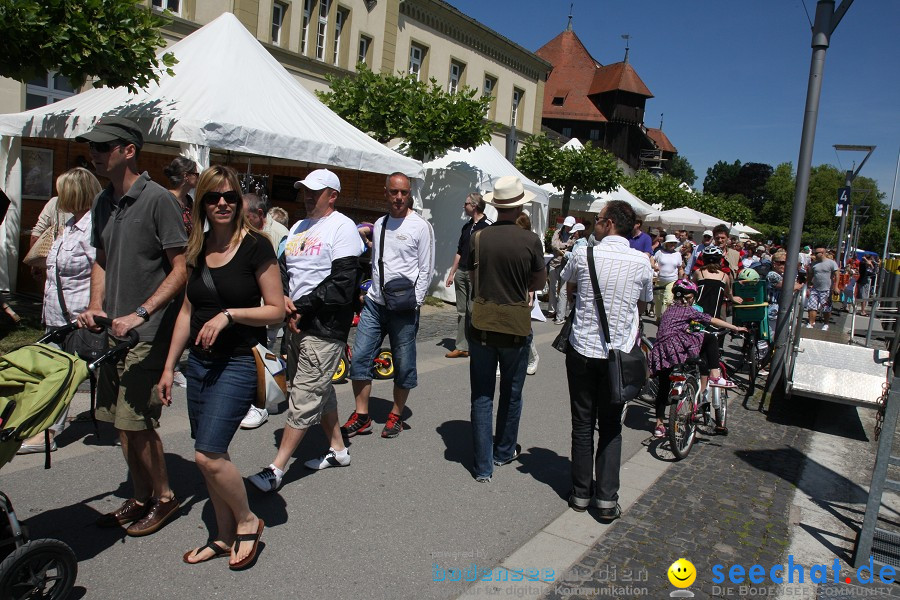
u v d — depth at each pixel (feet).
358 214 40.70
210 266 9.74
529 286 14.39
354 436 16.74
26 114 26.03
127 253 10.28
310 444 15.88
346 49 55.52
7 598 8.25
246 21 46.29
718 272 24.59
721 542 12.87
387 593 10.09
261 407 9.98
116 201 10.68
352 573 10.54
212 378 9.81
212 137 22.63
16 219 27.89
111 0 20.49
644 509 14.11
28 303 27.89
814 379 22.04
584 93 177.17
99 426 15.71
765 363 27.86
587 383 13.43
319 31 53.57
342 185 42.16
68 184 14.05
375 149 30.32
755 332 27.30
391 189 16.01
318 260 13.16
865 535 12.26
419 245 16.17
